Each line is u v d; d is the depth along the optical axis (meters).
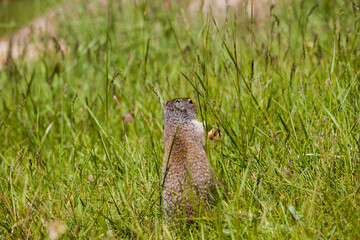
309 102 10.38
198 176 8.00
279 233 6.96
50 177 10.21
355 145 8.42
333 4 14.72
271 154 9.15
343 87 9.88
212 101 10.31
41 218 7.81
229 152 9.22
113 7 20.14
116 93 13.59
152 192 8.60
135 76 14.71
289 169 8.37
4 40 24.89
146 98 12.12
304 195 7.95
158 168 9.38
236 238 6.77
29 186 9.66
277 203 8.03
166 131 9.17
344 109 8.77
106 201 8.48
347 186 7.51
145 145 10.71
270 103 10.38
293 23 15.00
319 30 14.75
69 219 8.38
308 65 13.25
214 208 7.75
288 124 9.59
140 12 19.50
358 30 10.91
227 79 11.88
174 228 7.83
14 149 11.86
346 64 10.34
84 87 15.49
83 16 21.78
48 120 13.36
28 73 17.47
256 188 8.35
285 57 11.85
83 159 10.84
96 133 11.73
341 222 6.98
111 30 17.94
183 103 9.11
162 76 14.29
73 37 20.12
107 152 9.43
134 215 7.65
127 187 8.86
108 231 7.53
